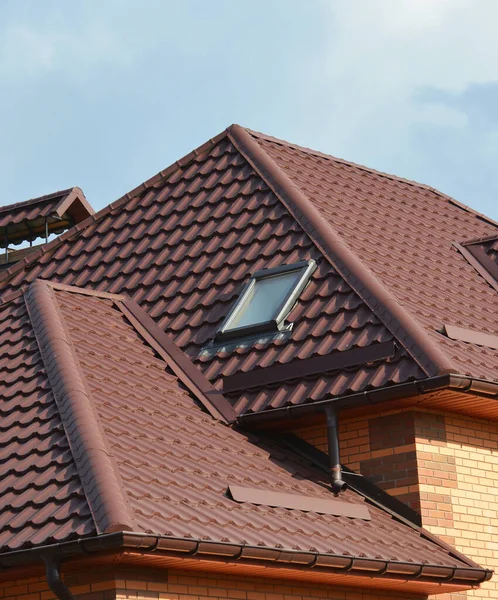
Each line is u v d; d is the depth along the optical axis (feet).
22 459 40.81
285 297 52.11
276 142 67.46
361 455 47.96
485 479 49.21
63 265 63.05
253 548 37.19
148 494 38.06
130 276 59.31
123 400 46.06
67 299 54.34
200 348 52.65
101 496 36.22
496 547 48.70
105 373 48.01
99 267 61.41
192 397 49.98
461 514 47.57
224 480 42.50
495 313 56.13
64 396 43.50
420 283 55.16
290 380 48.75
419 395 45.29
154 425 44.91
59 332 49.08
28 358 47.83
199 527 37.17
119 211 65.46
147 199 65.10
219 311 54.19
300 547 38.86
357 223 59.62
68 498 37.27
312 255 54.34
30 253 72.02
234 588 39.60
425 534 45.78
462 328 51.11
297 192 59.11
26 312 52.06
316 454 48.65
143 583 36.78
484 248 63.21
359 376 46.91
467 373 45.47
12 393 45.39
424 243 61.77
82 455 39.17
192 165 65.92
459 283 58.03
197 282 56.54
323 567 39.60
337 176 66.59
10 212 74.43
